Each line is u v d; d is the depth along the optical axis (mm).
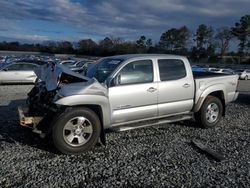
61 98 4824
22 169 4375
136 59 5742
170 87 6062
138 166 4566
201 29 95875
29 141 5613
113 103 5363
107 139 5863
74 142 5020
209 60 92250
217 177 4207
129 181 4062
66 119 4863
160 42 105312
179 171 4398
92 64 6512
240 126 7230
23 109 5773
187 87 6344
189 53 99938
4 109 8695
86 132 5066
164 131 6531
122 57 5957
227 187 3916
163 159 4863
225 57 92188
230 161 4812
